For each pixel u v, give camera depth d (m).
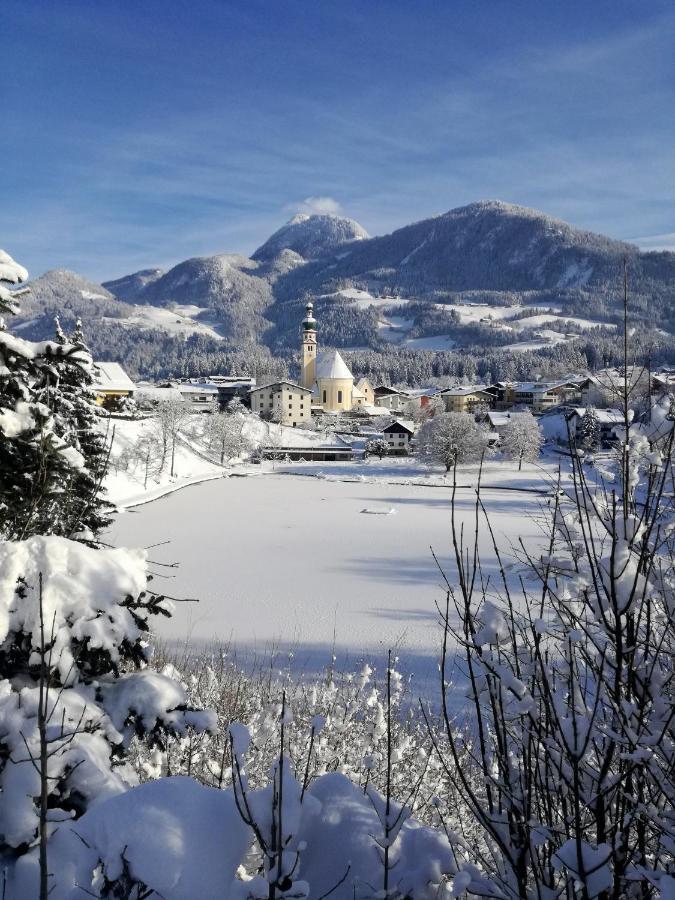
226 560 36.25
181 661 14.47
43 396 5.64
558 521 3.58
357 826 3.05
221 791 3.04
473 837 4.81
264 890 2.72
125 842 2.72
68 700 3.84
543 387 139.75
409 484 81.12
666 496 3.08
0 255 5.45
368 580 31.39
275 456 110.25
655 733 2.70
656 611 3.39
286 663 17.98
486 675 2.97
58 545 4.19
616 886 2.60
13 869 3.08
